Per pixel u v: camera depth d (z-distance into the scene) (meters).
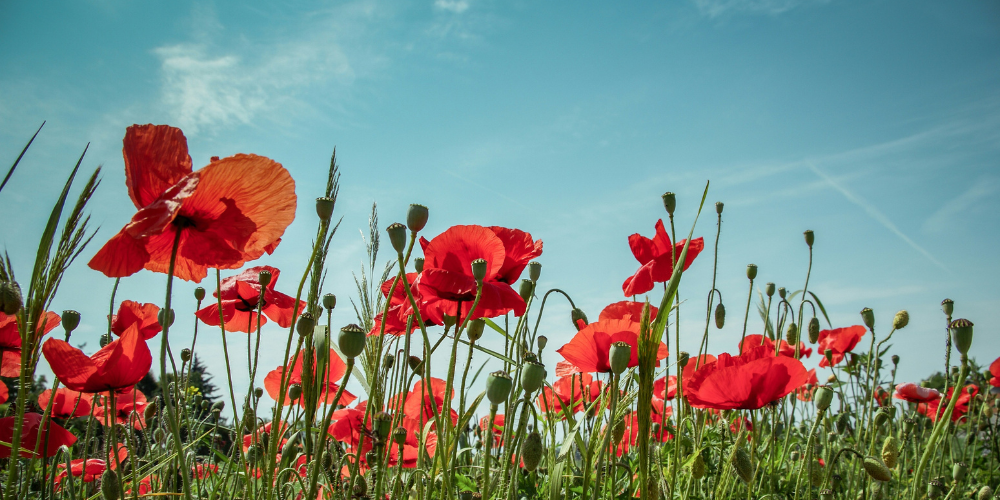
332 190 0.59
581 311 0.75
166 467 0.73
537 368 0.59
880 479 0.68
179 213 0.57
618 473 0.73
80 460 0.77
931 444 0.68
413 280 0.66
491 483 0.67
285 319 0.74
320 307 0.60
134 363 0.61
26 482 0.62
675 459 0.65
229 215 0.58
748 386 0.64
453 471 0.61
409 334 0.63
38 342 0.56
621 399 0.64
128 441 0.62
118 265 0.56
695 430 0.74
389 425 0.59
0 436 0.66
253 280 0.70
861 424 0.86
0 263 0.54
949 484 0.95
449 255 0.64
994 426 1.05
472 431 0.89
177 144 0.59
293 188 0.58
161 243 0.58
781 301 0.87
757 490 0.77
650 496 0.54
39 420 0.67
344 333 0.56
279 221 0.59
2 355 0.69
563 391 0.81
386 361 0.72
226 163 0.56
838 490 0.87
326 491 0.64
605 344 0.66
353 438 0.73
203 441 0.81
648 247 0.75
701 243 0.74
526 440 0.59
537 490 0.70
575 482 0.70
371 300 0.73
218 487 0.68
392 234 0.58
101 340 0.74
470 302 0.63
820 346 1.03
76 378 0.60
